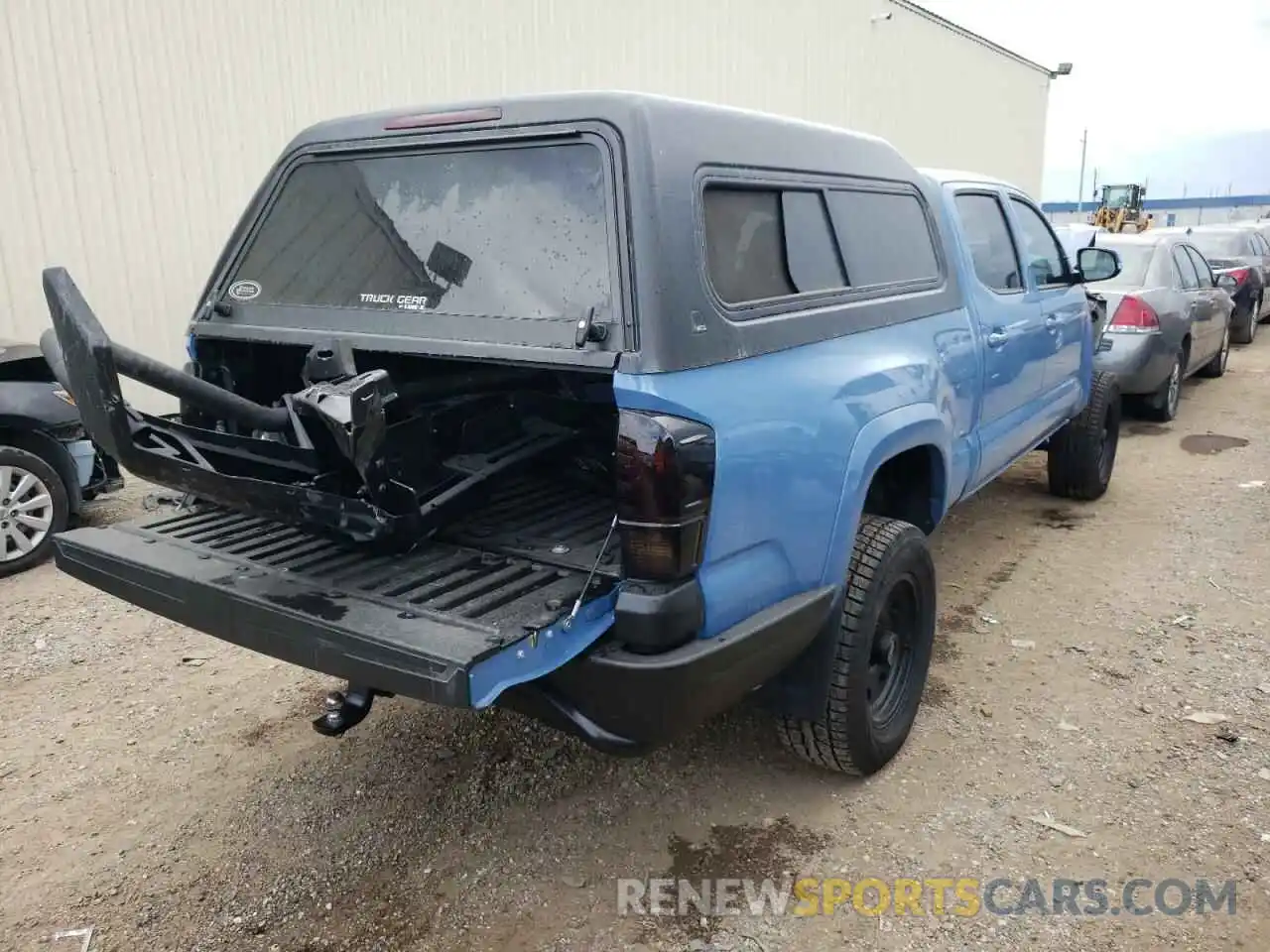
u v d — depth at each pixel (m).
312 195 3.40
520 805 3.40
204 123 8.56
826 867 3.04
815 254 3.24
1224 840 3.11
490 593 2.60
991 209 4.99
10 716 4.04
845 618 3.17
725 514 2.57
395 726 3.92
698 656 2.48
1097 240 9.56
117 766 3.67
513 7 10.48
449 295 2.94
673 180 2.61
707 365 2.58
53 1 7.66
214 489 2.59
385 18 9.48
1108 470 6.89
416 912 2.89
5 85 7.53
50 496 5.77
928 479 3.86
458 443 3.05
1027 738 3.73
